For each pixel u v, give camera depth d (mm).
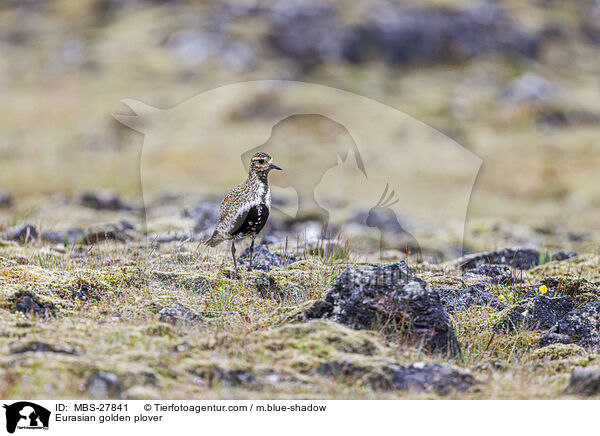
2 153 31531
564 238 20266
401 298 8719
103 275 10266
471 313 10062
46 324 8336
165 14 53531
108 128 35531
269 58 47250
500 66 47781
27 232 14328
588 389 7742
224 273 10648
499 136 35562
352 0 51812
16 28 53281
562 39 52656
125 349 7828
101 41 50500
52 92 41875
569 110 39000
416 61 48438
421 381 7730
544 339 9180
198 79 43750
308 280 10711
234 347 8023
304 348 8055
